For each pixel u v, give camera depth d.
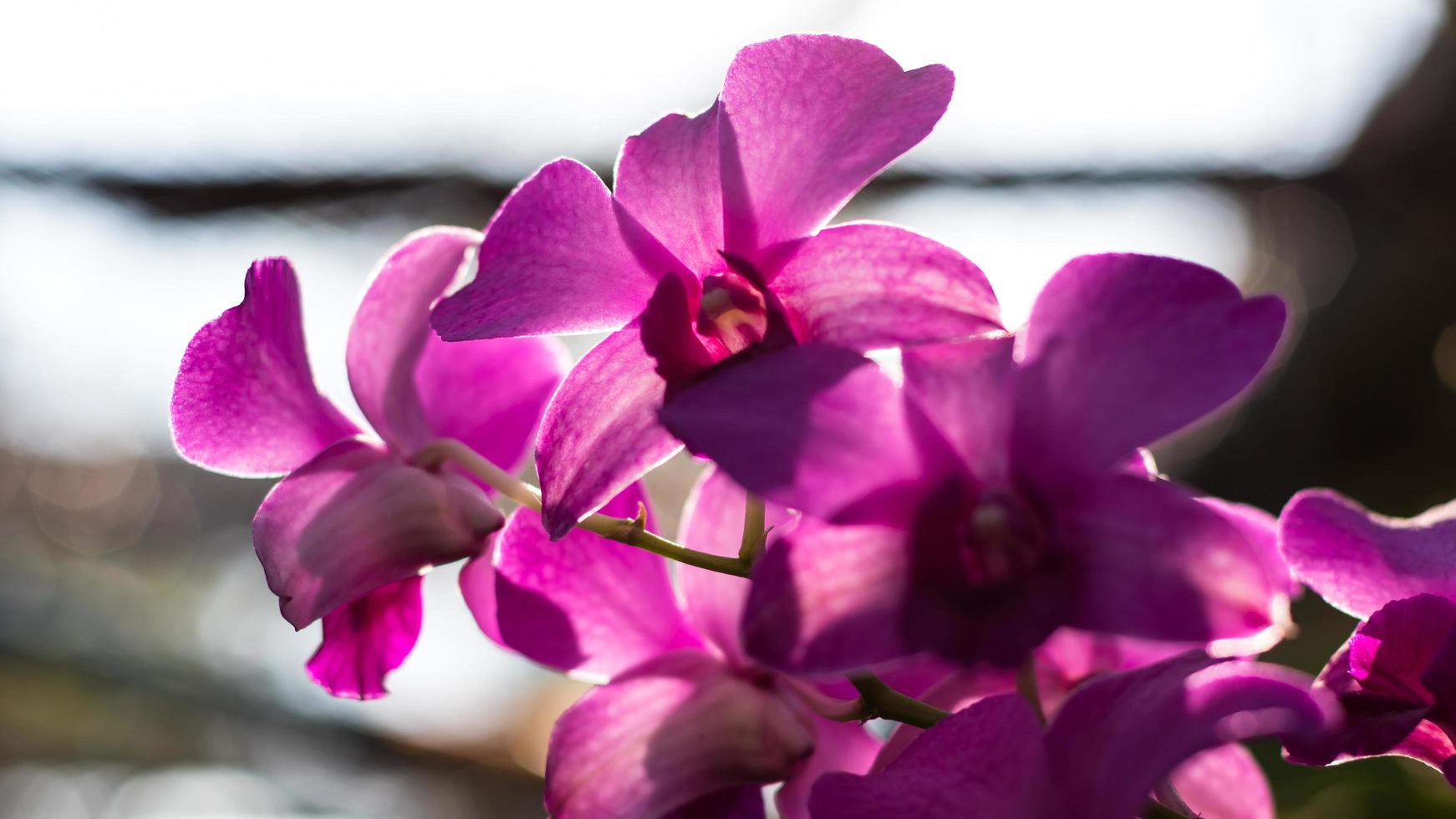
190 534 2.33
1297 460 1.31
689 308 0.34
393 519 0.35
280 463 0.37
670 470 0.74
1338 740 0.33
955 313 0.32
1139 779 0.30
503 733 1.16
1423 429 1.25
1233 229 1.26
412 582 0.37
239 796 1.21
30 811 1.28
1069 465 0.31
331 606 0.35
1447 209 1.15
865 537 0.31
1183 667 0.31
